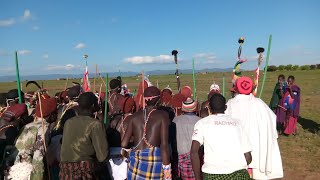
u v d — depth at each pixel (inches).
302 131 519.8
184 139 219.5
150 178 193.3
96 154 187.5
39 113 202.7
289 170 344.8
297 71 3009.4
